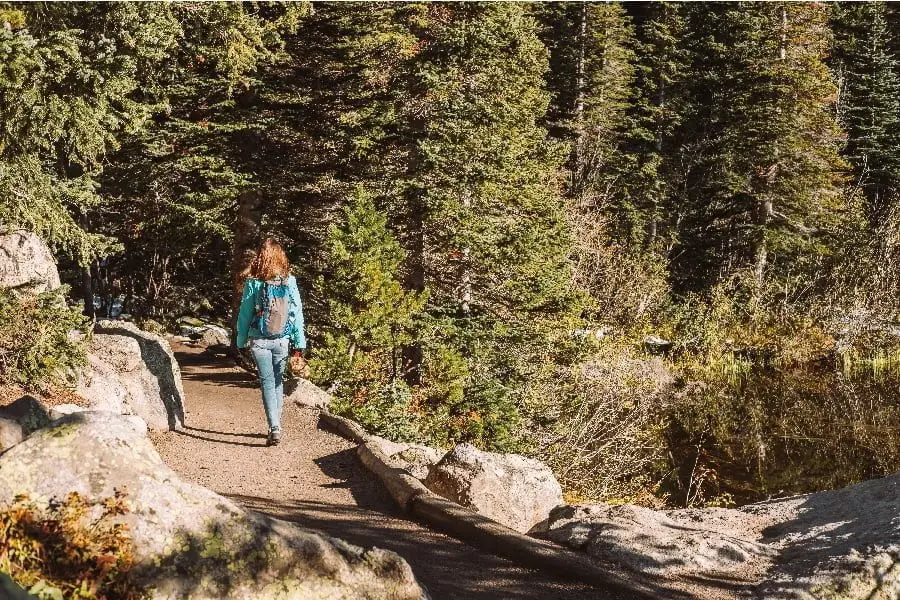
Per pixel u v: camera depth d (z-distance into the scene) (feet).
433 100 53.67
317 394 35.35
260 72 52.90
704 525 18.85
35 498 9.61
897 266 102.01
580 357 54.75
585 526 17.34
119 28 24.98
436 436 37.04
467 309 51.62
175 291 92.99
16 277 27.35
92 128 25.02
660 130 140.56
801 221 108.68
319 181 57.93
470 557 15.72
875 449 63.26
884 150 136.77
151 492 10.01
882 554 14.94
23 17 23.65
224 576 9.71
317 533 11.02
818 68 106.83
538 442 47.29
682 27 141.69
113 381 24.77
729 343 96.84
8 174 24.70
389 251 42.73
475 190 52.37
